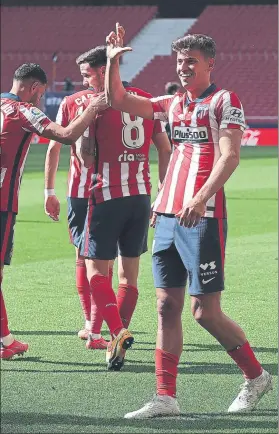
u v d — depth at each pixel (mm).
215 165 9031
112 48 9586
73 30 88562
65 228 26203
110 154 11562
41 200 33125
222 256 9352
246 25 84688
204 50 9227
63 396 10148
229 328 9523
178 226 9367
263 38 83062
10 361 11844
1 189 11031
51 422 9117
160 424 9102
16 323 14305
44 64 85312
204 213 9219
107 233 11578
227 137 9047
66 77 76875
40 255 21578
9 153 10938
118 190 11562
